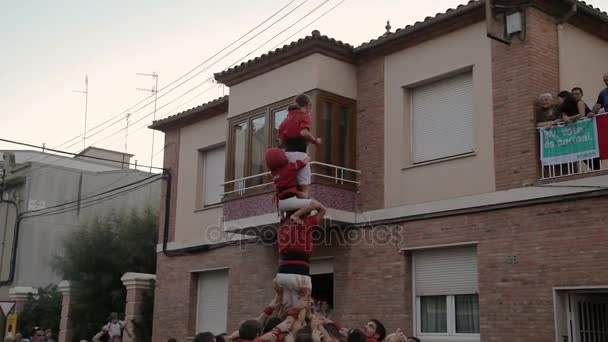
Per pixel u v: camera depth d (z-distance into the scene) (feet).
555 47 45.29
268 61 55.83
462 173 46.34
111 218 96.22
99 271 89.51
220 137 67.51
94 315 86.69
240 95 59.11
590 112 40.42
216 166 68.64
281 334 21.40
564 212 40.29
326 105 52.49
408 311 48.06
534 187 41.86
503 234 43.14
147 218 95.14
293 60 54.24
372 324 29.86
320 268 54.65
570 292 39.93
